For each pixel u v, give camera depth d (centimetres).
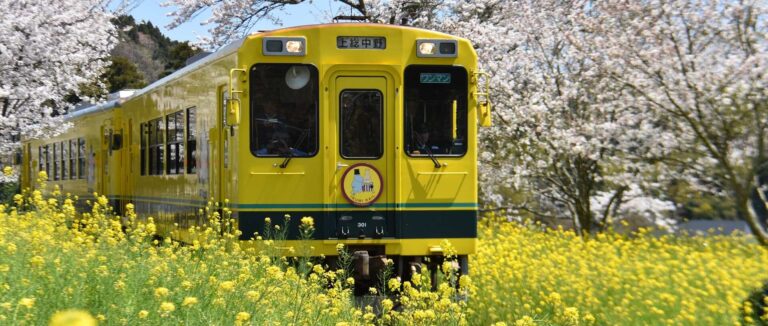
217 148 1043
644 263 1166
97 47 2353
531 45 1908
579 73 1778
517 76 1881
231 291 630
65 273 621
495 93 1827
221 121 1035
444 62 980
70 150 2044
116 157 1658
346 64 961
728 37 1536
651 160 1642
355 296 923
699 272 1102
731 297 929
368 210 957
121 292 582
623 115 1630
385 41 969
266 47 951
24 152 2448
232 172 972
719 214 1984
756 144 1473
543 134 1738
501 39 1900
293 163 951
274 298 691
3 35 1953
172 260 800
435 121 976
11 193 2525
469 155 980
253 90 952
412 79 973
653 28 1520
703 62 1504
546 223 2089
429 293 740
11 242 782
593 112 1764
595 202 1923
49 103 2458
